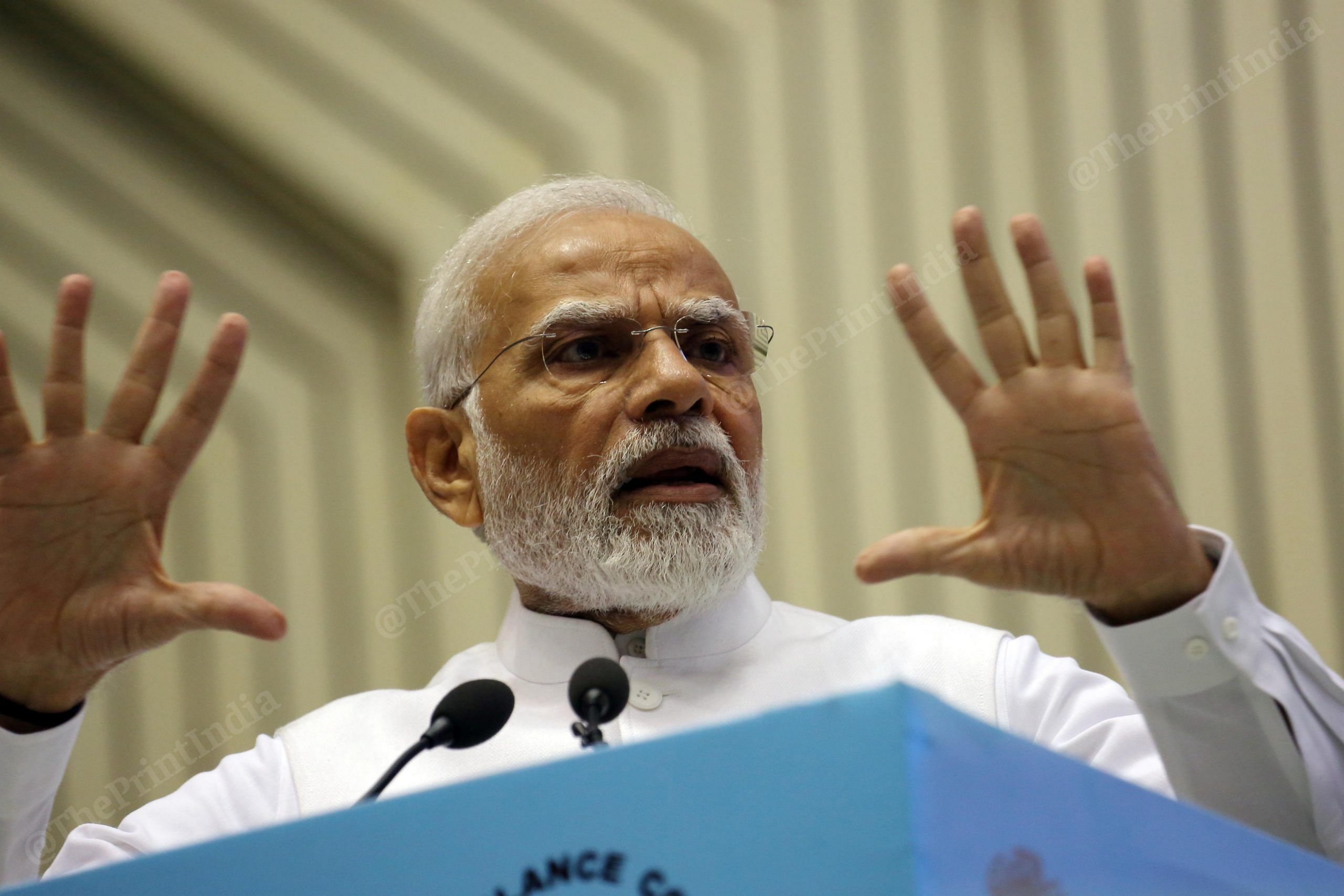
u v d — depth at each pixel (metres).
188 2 6.84
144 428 2.79
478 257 3.91
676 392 3.37
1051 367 2.65
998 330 2.68
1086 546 2.58
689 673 3.55
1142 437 2.59
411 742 3.61
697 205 6.52
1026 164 6.31
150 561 2.72
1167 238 6.20
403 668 6.47
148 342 2.81
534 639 3.66
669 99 6.61
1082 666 5.97
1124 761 3.22
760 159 6.51
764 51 6.58
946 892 1.30
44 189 6.80
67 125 6.84
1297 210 6.14
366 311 6.70
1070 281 6.23
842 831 1.35
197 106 6.82
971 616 6.11
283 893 1.57
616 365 3.58
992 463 2.65
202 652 6.57
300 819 1.59
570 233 3.79
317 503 6.59
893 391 6.28
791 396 6.35
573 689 2.40
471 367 3.83
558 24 6.70
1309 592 5.95
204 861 1.61
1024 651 3.55
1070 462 2.61
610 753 1.49
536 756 3.43
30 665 2.71
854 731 1.37
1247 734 2.60
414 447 4.00
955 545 2.63
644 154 6.59
